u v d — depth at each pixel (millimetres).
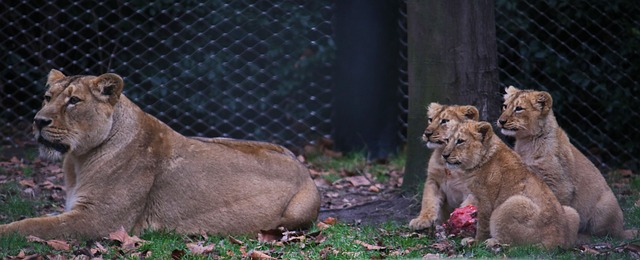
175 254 9141
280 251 9609
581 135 16125
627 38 15438
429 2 12453
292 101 16391
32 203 12094
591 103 15930
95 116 9727
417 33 12609
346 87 16641
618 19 15453
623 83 15656
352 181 14555
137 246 9656
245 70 15781
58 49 16172
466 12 12430
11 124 16688
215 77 15633
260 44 15633
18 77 16375
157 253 9281
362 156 16219
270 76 15945
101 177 9844
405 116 16656
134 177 9953
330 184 14453
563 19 15391
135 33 15656
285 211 10664
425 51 12562
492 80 12680
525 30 15336
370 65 16531
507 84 15719
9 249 9219
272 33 15586
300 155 16141
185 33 15547
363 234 10539
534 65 15586
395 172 15375
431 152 12820
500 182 9977
